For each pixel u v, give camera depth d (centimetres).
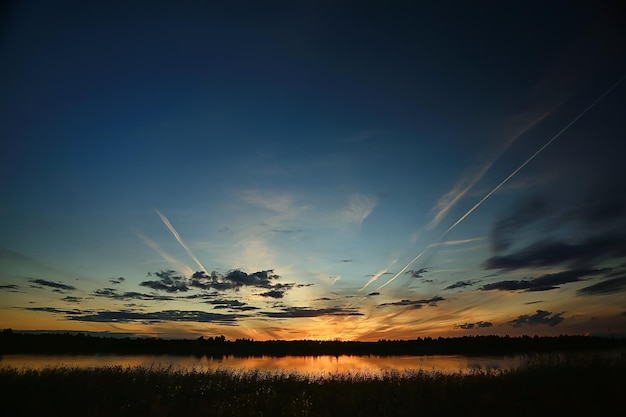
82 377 1524
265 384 1644
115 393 1318
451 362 2786
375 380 1653
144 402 1227
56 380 1451
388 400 1243
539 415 1005
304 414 1149
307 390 1522
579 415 981
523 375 1455
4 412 1059
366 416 1108
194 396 1358
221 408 1198
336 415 1135
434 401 1195
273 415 1184
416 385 1421
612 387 1155
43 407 1102
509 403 1123
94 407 1122
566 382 1277
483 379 1459
